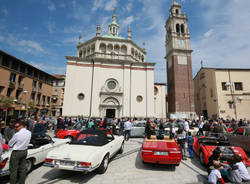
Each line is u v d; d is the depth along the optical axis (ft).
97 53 97.55
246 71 94.48
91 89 91.40
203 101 110.73
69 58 91.76
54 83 162.71
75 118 77.71
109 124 63.00
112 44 103.24
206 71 105.29
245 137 28.58
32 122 36.52
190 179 18.17
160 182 17.33
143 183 17.06
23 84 101.81
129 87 94.43
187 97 104.58
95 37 100.94
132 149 33.22
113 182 17.22
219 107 89.92
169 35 122.83
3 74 87.45
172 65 111.24
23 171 15.34
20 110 97.50
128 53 103.04
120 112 90.17
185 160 26.13
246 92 91.25
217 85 92.79
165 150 20.63
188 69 109.70
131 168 21.71
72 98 88.07
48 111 129.39
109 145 22.31
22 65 102.53
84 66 93.66
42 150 21.98
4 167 16.55
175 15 120.57
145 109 93.76
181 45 114.52
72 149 18.97
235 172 15.89
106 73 94.89
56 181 17.37
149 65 99.30
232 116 88.63
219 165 14.98
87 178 18.19
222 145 24.75
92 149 19.03
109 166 22.43
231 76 93.97
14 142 15.11
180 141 27.27
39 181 17.33
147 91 95.66
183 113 101.40
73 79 90.27
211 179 14.26
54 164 17.31
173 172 20.42
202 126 47.96
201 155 23.48
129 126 44.73
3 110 86.84
